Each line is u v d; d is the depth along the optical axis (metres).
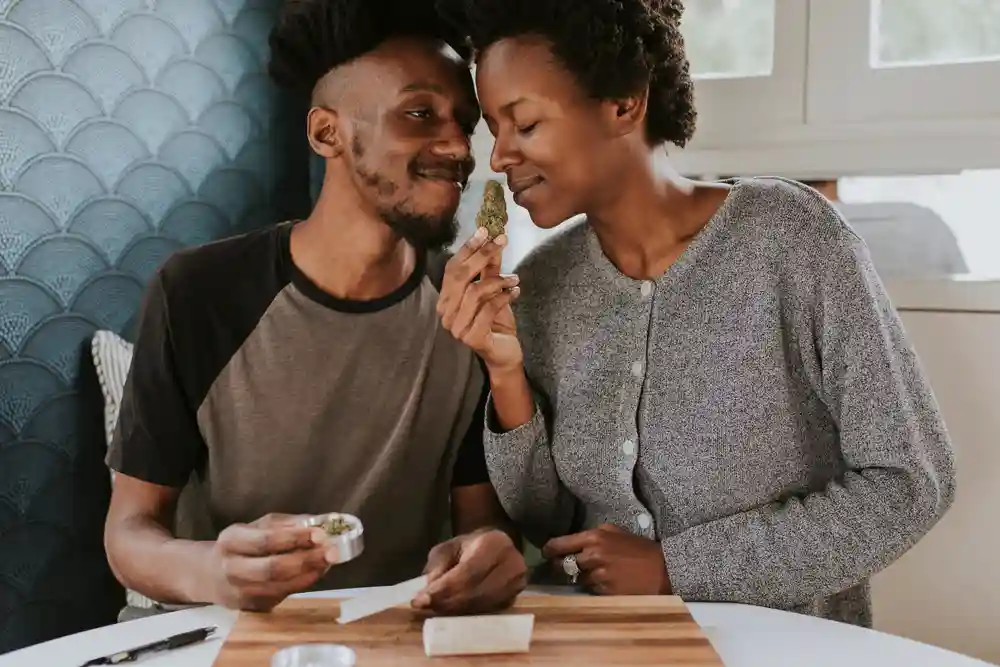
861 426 1.19
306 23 1.30
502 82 1.15
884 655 1.00
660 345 1.25
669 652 0.96
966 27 1.74
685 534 1.21
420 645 0.99
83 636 1.07
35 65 1.67
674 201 1.28
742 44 1.87
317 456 1.38
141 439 1.36
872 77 1.76
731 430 1.23
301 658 0.91
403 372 1.39
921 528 1.18
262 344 1.36
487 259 1.21
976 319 1.59
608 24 1.12
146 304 1.40
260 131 2.06
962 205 1.78
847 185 1.87
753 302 1.23
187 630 1.08
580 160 1.17
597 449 1.28
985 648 1.60
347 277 1.36
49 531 1.75
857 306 1.20
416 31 1.31
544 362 1.35
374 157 1.28
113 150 1.80
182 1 1.89
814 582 1.18
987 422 1.59
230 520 1.39
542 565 1.39
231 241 1.42
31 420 1.71
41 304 1.71
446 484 1.47
